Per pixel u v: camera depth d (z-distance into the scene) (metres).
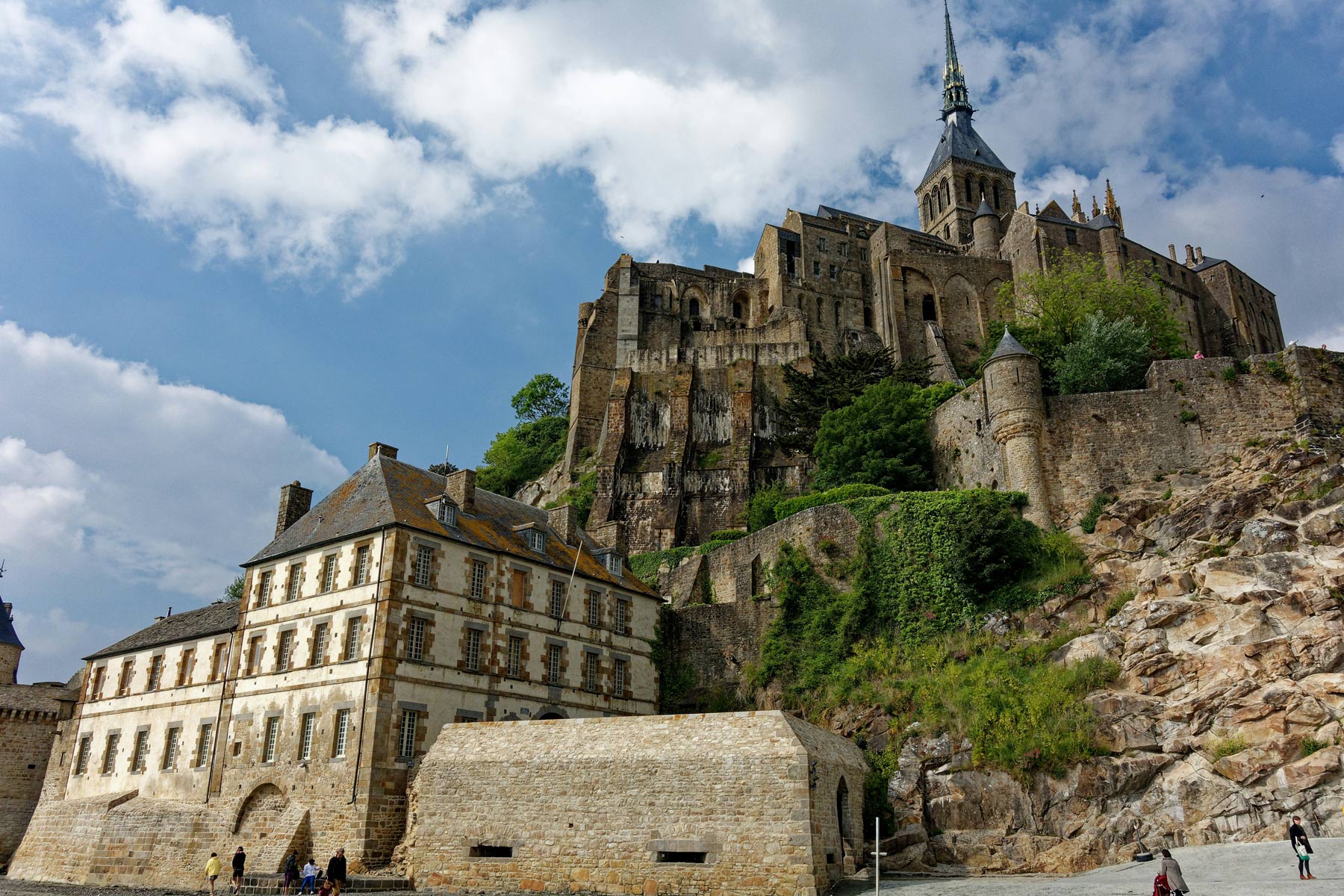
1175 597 39.28
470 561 42.25
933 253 94.69
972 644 42.41
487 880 31.45
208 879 38.03
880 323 95.06
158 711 46.59
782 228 99.06
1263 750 32.91
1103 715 36.00
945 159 122.12
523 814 31.83
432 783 33.56
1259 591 37.25
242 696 42.50
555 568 45.69
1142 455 47.78
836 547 48.34
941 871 33.62
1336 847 28.98
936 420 57.59
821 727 35.38
